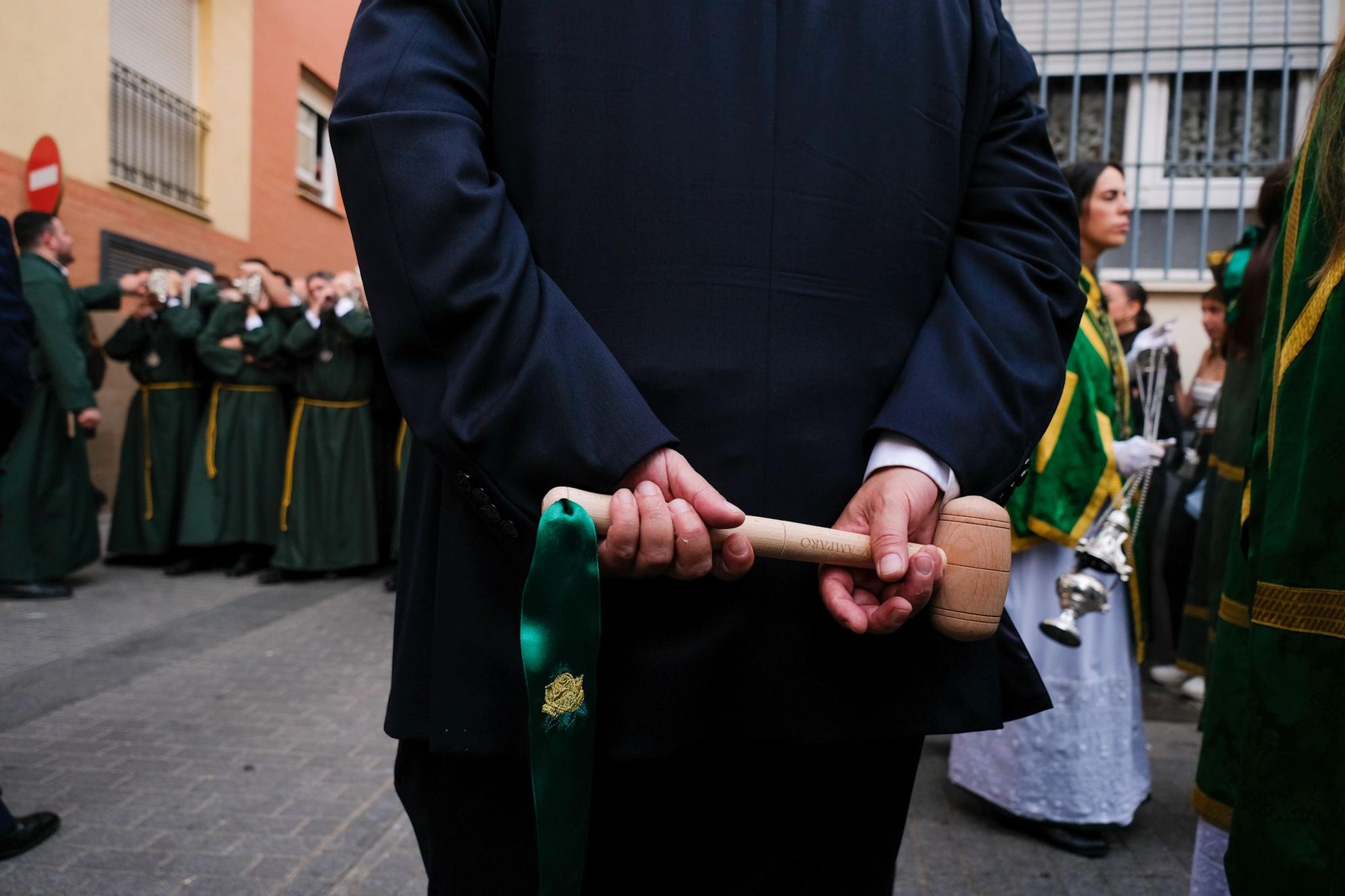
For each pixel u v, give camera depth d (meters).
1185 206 6.46
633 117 0.97
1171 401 5.22
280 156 12.04
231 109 10.89
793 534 0.87
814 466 0.97
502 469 0.86
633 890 1.07
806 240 0.98
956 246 1.11
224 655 4.95
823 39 1.01
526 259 0.91
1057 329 1.08
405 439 7.46
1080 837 2.88
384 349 0.91
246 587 6.75
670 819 1.06
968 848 2.90
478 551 0.96
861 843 1.10
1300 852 1.18
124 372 8.85
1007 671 1.17
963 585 0.90
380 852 2.82
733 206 0.97
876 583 0.93
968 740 3.13
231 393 7.13
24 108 7.80
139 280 7.14
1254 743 1.24
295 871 2.70
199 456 7.06
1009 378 1.00
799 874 1.09
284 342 7.06
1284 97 5.95
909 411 0.96
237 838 2.90
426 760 1.08
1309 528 1.18
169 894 2.56
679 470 0.86
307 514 6.96
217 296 7.27
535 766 0.81
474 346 0.86
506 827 1.02
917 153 1.04
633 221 0.96
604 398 0.87
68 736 3.76
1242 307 3.39
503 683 0.94
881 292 1.02
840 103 1.01
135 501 7.27
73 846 2.83
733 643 0.95
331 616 5.86
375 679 4.57
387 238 0.89
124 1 9.25
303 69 12.69
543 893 0.82
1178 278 6.36
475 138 0.94
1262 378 1.44
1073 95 6.45
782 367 0.96
